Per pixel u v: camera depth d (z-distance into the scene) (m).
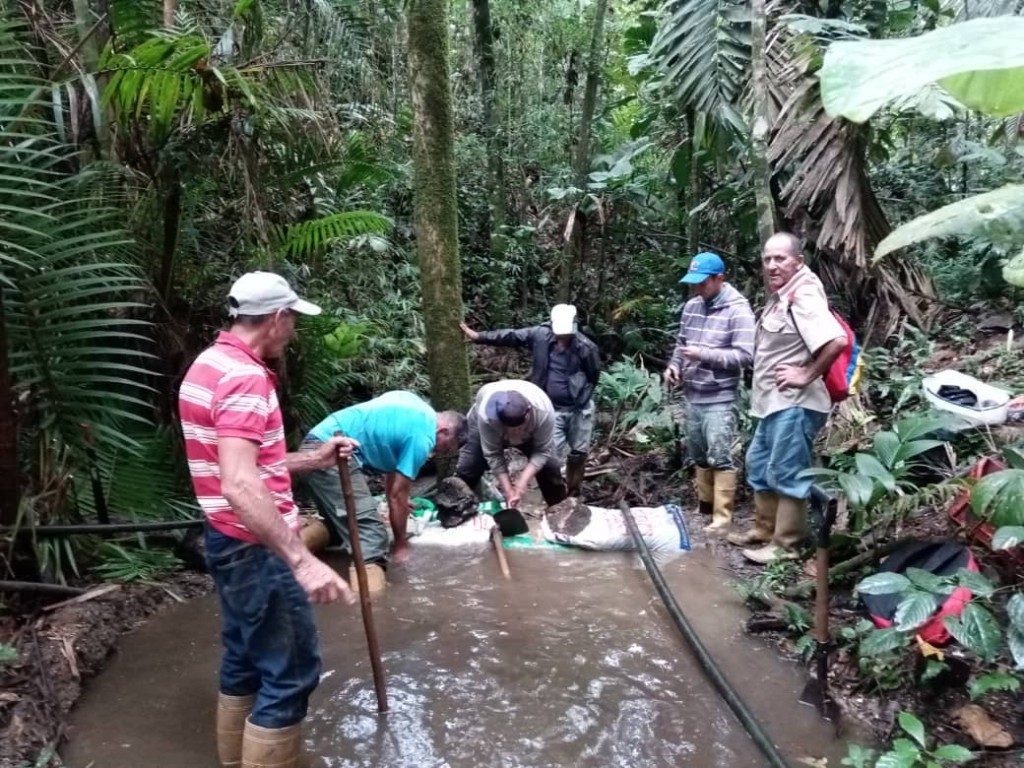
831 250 5.59
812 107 5.15
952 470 3.90
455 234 5.05
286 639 2.41
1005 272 2.14
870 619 3.41
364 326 5.62
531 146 8.80
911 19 6.44
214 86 3.73
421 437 4.01
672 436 5.83
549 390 5.09
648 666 3.31
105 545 3.89
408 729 2.88
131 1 4.01
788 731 2.87
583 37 8.53
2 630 3.20
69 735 2.83
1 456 3.25
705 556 4.44
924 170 7.40
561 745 2.79
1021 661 2.45
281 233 4.73
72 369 3.51
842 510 4.14
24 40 3.94
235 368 2.28
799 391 3.93
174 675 3.23
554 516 4.71
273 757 2.44
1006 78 1.43
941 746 2.61
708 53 5.37
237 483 2.17
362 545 4.07
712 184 7.62
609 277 8.30
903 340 5.67
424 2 4.68
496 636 3.55
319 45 5.62
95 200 3.81
